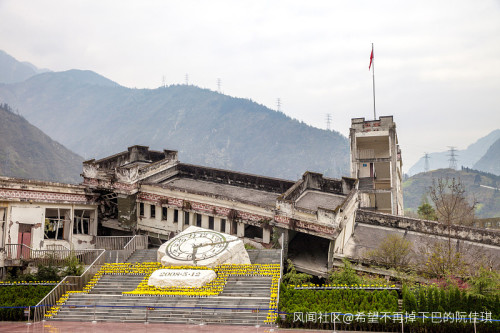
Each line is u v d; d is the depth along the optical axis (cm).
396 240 4247
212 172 5500
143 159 5888
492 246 4522
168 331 2856
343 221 4325
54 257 4088
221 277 3606
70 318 3203
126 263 3962
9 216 4256
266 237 4541
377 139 6869
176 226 4938
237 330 2884
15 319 3209
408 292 2997
